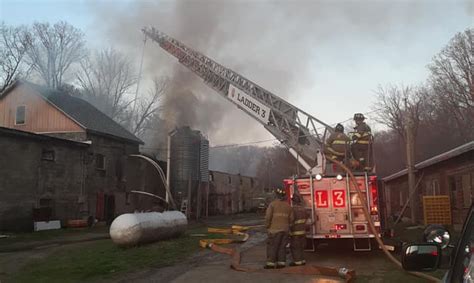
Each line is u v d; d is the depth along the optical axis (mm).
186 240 14766
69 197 24797
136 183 30656
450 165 18922
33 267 10008
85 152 26312
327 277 8289
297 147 17500
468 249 2500
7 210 20766
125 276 8781
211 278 8445
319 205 10578
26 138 22125
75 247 13883
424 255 2795
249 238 16359
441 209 18828
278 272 8852
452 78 49062
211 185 37656
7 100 28766
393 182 33438
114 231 12594
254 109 18812
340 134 11820
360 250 10469
